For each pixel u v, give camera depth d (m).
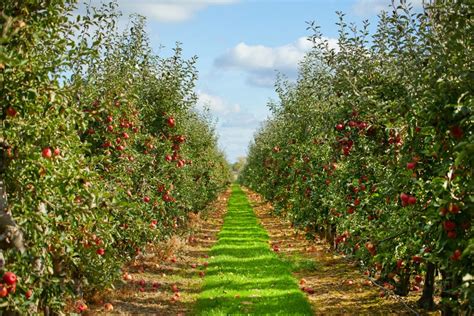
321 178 13.28
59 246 5.57
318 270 12.52
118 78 8.81
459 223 4.82
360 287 10.45
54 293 5.25
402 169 6.14
